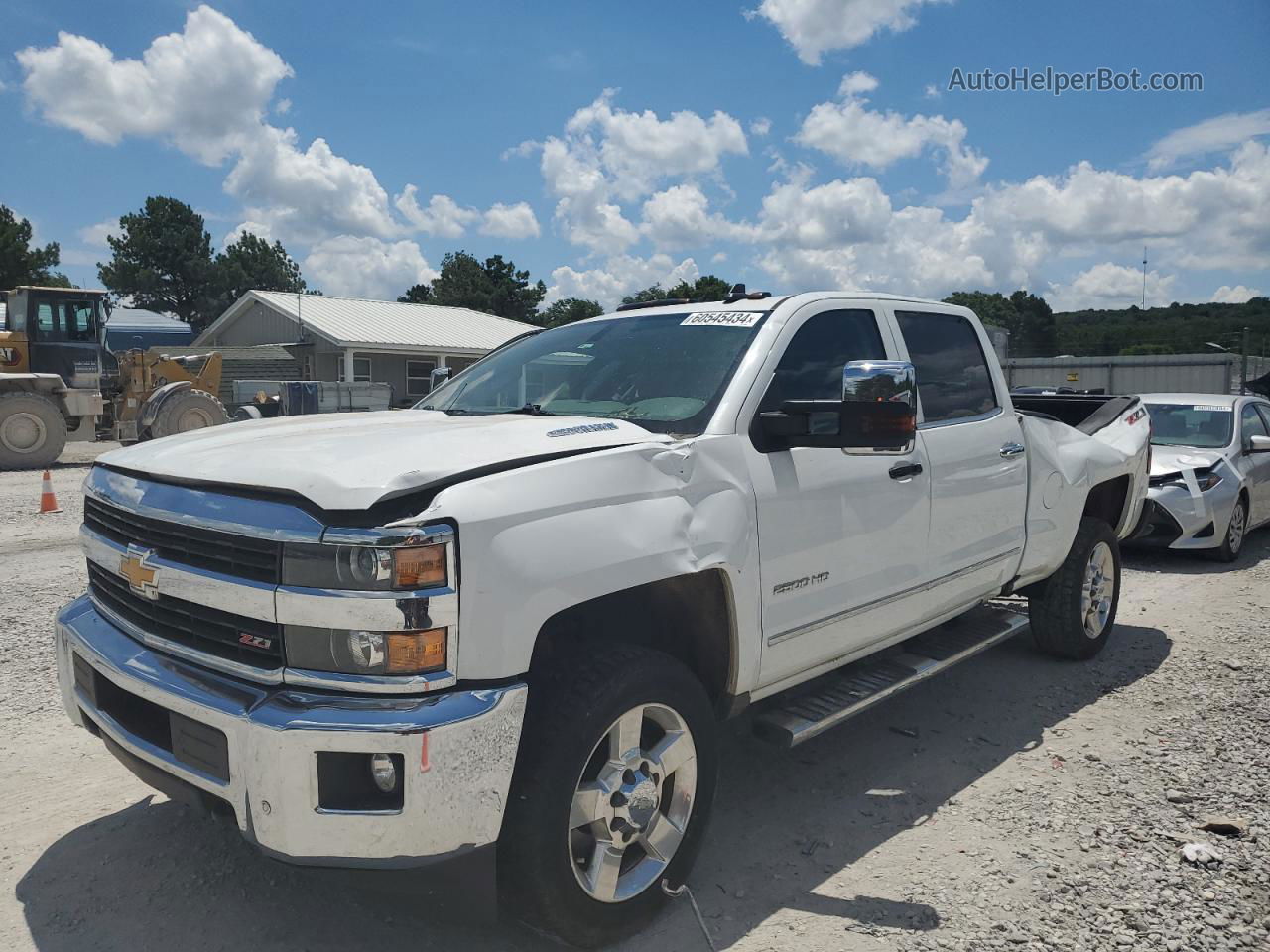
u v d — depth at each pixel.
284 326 33.31
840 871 3.34
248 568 2.57
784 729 3.48
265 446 2.95
